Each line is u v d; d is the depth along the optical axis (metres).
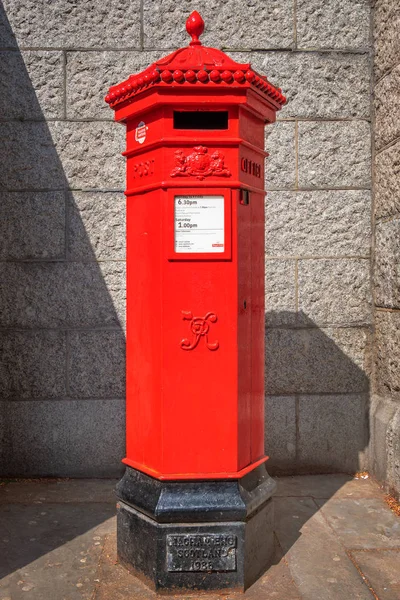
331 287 4.80
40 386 4.75
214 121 3.38
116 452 4.77
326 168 4.79
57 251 4.74
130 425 3.28
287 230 4.79
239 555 2.98
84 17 4.69
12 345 4.72
